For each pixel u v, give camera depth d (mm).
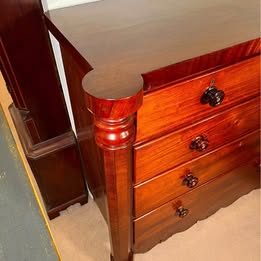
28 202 401
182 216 979
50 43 758
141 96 456
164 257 1108
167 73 509
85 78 466
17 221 382
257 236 1171
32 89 827
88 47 569
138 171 709
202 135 755
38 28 715
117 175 574
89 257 1113
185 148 752
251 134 900
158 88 556
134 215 850
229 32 591
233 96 701
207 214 1183
